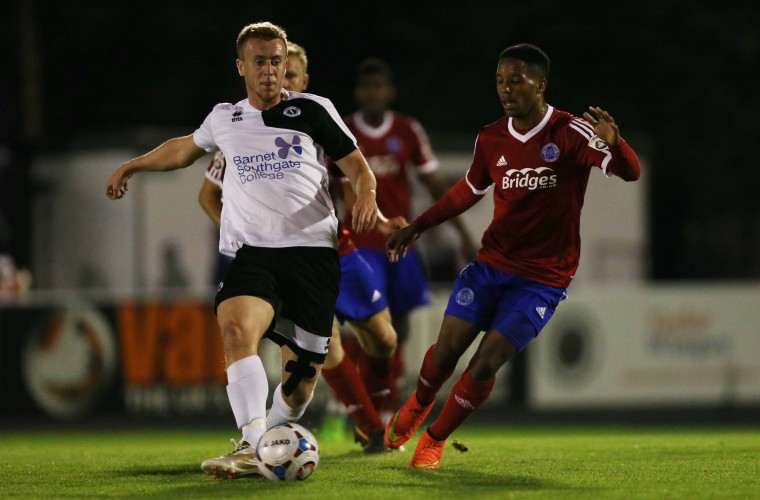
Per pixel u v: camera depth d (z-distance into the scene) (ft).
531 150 73.61
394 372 111.14
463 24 317.22
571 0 318.04
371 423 88.89
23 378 160.56
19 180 222.48
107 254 214.07
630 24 318.86
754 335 197.88
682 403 192.03
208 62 311.47
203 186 85.97
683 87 320.70
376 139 113.29
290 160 70.54
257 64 70.23
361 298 89.61
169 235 213.05
